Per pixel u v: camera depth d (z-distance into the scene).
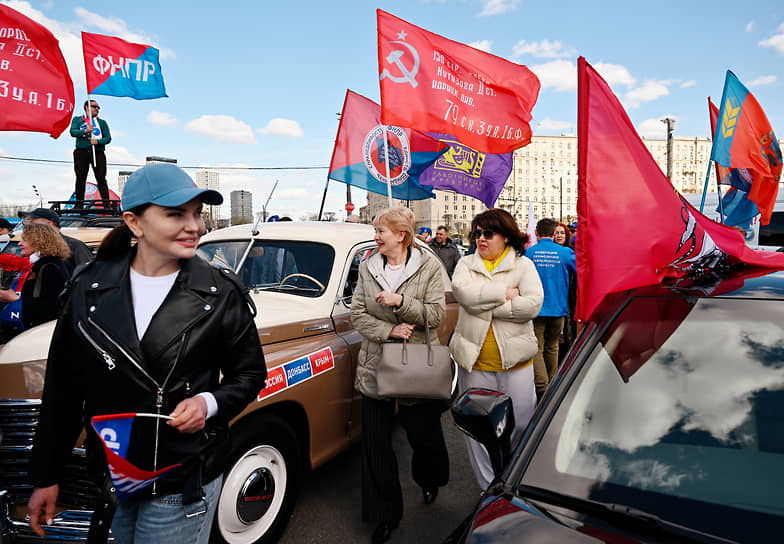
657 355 1.59
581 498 1.36
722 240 1.89
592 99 1.66
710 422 1.42
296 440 2.95
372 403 2.95
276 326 2.97
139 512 1.57
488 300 2.92
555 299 5.33
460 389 3.32
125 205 1.46
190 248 1.51
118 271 1.53
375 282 2.93
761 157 4.59
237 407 1.62
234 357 1.66
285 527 2.93
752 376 1.47
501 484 1.49
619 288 1.70
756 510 1.24
